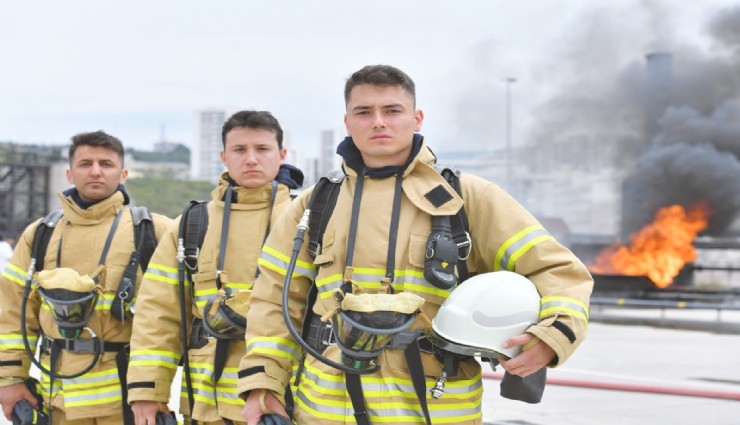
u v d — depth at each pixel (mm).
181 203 52812
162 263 3541
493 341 2281
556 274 2361
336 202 2551
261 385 2557
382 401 2396
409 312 2273
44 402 3986
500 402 7625
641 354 11430
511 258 2416
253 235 3502
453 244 2381
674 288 23047
